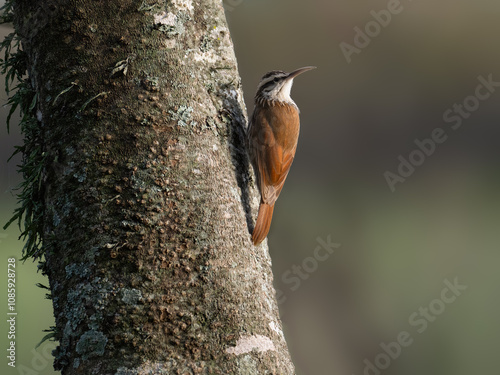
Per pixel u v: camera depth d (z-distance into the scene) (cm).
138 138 511
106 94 515
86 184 505
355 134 1934
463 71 1991
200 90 546
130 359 474
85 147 511
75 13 523
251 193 586
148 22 531
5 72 583
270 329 518
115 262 490
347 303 1659
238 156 573
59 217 513
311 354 1580
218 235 514
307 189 1870
